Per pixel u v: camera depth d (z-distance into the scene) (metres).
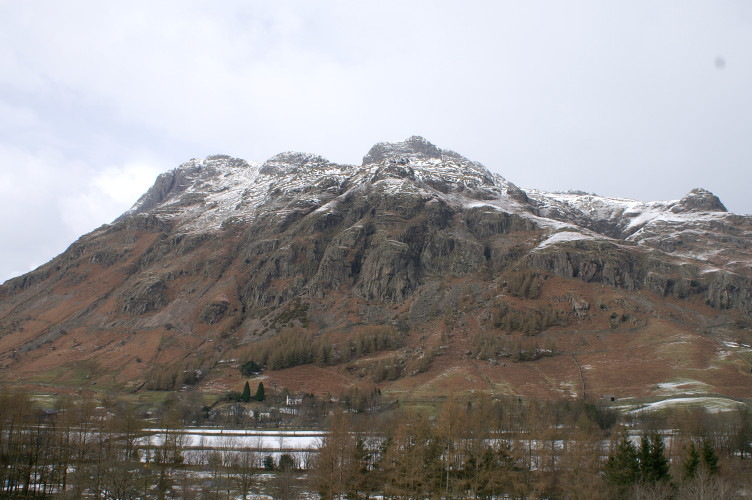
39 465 112.75
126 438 126.06
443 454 108.06
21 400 117.44
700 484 86.44
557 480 109.06
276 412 187.00
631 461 98.38
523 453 115.62
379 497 110.06
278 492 107.25
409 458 101.25
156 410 190.88
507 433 131.25
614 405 186.50
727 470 106.75
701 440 121.44
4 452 109.19
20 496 105.56
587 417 134.00
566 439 116.69
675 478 101.12
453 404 113.88
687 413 144.38
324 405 192.00
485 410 135.50
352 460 107.62
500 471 103.31
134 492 104.56
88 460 116.62
